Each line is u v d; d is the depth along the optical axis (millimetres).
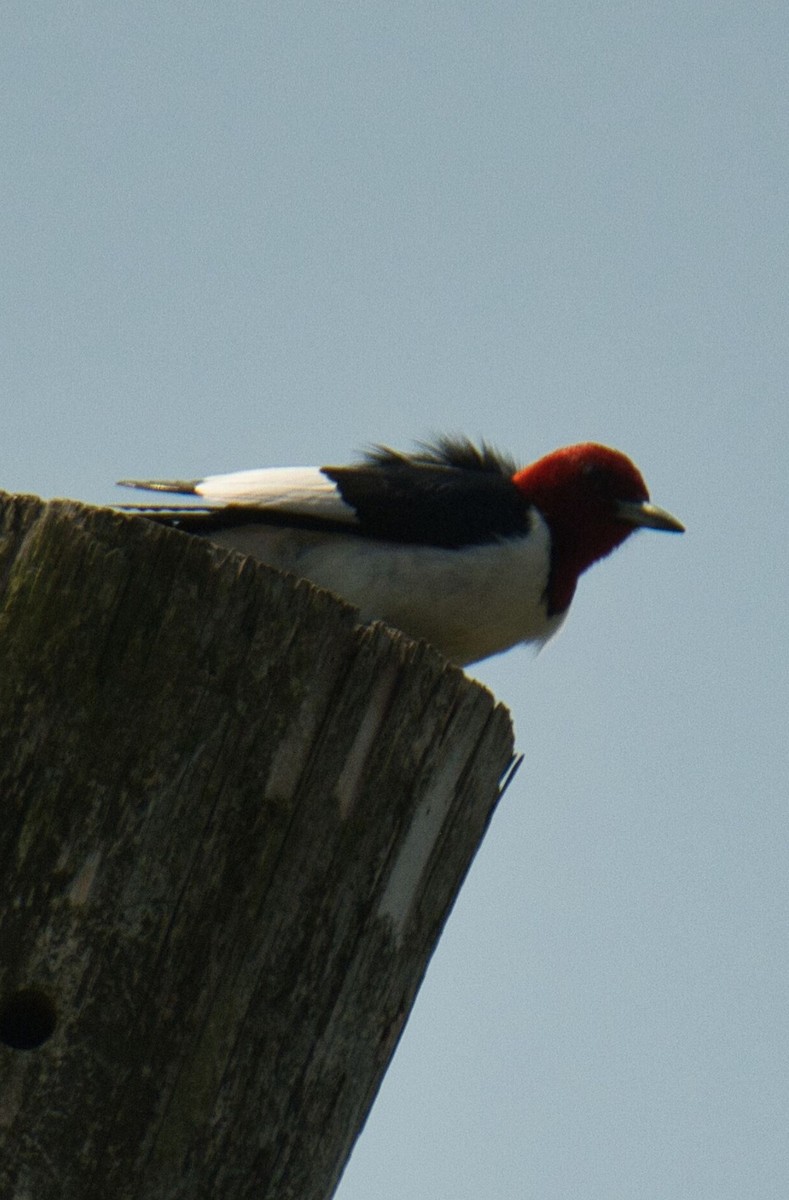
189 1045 7305
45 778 7406
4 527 7773
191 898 7414
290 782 7664
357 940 7836
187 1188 7230
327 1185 7809
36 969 7223
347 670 7863
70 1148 7070
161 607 7594
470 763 8414
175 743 7496
